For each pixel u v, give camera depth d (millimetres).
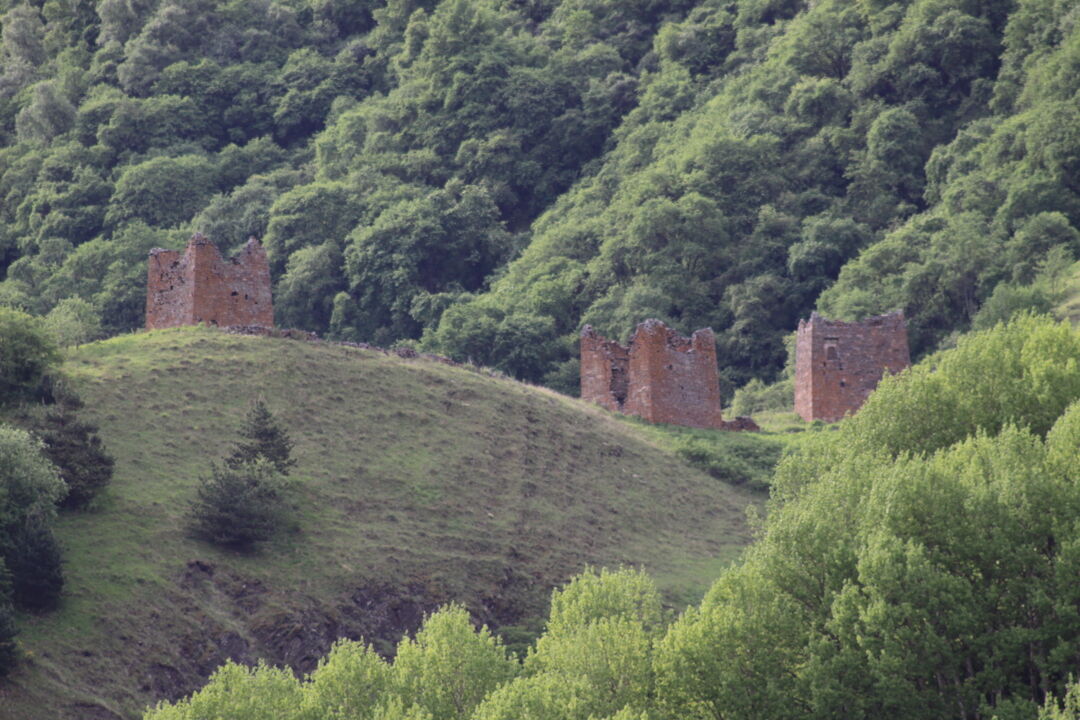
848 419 176875
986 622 126062
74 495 172875
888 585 126188
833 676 124688
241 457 187000
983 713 119875
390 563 178750
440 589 176875
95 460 177000
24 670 144375
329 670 135750
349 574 174750
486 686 137375
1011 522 130125
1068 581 124062
